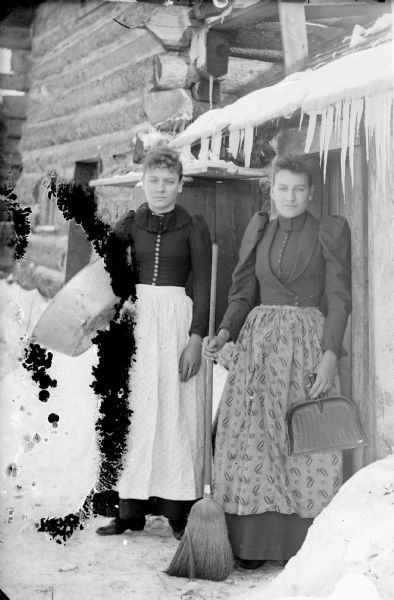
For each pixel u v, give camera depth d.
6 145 7.77
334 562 2.59
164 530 3.50
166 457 3.37
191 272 3.77
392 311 3.12
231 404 3.18
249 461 3.03
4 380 4.72
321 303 3.24
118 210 6.00
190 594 2.79
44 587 2.78
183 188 4.07
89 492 3.53
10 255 6.68
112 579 2.89
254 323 3.19
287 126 3.79
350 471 3.23
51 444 4.15
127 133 6.22
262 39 5.44
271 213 4.05
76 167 7.04
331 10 4.63
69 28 7.23
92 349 5.06
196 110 5.41
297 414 3.08
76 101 7.04
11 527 3.33
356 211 3.25
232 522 3.07
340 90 2.93
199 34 5.34
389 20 3.81
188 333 3.45
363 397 3.21
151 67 5.86
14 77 7.76
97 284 3.41
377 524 2.62
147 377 3.36
